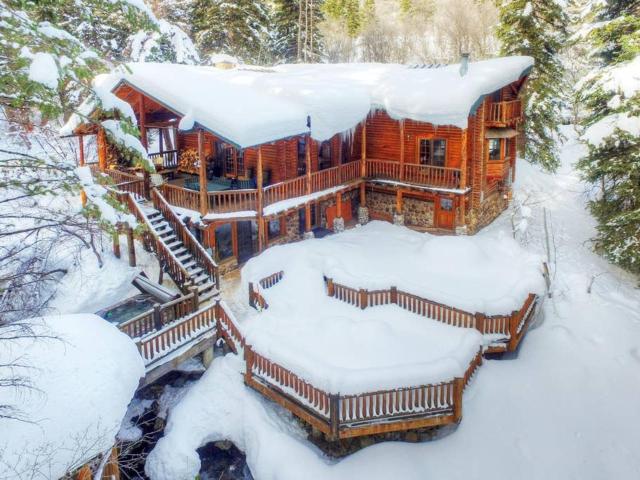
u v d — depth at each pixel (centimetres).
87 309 1716
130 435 1395
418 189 2345
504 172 2578
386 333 1522
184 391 1516
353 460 1274
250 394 1458
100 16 2698
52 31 906
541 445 1350
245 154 2295
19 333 1053
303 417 1316
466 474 1252
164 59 3045
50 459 870
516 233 2405
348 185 2402
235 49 3691
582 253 2259
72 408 961
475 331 1547
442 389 1307
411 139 2466
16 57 846
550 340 1706
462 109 2102
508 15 2823
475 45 4953
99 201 1005
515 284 1750
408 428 1302
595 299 1919
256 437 1339
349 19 5822
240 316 1742
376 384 1264
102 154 2038
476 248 2077
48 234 1728
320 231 2436
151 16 1066
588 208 2600
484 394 1448
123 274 1811
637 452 1353
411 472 1239
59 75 831
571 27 3175
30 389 915
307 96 2103
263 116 1867
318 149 2438
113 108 1015
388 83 2430
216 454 1386
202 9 3600
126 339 1234
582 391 1521
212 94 1936
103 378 1050
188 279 1725
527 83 2866
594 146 2075
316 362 1312
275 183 2142
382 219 2612
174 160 2483
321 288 1850
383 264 2066
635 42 2058
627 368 1603
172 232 1883
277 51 4394
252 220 2078
